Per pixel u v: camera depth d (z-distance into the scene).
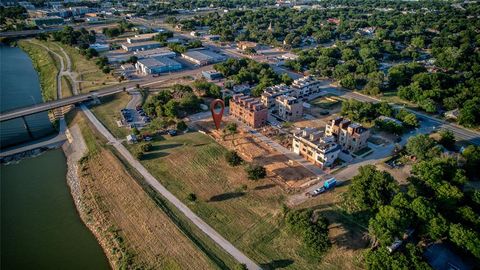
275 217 105.75
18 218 113.81
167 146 146.25
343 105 174.25
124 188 121.56
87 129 162.50
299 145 137.50
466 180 109.69
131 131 159.00
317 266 89.38
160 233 101.56
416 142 132.12
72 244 103.06
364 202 100.81
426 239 94.56
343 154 139.62
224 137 152.75
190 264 90.88
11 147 156.75
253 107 159.12
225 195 116.88
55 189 129.25
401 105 186.25
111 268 94.69
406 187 116.94
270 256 92.81
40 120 184.12
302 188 118.81
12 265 95.31
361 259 89.62
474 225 92.38
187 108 175.88
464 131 158.62
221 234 100.62
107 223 108.44
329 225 101.38
